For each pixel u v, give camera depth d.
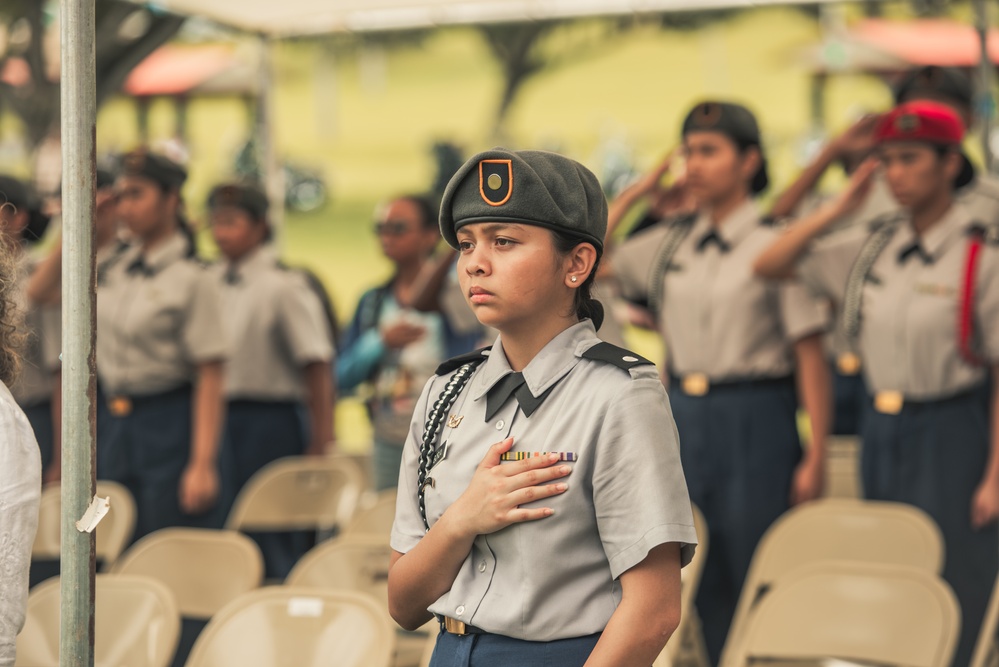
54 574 10.38
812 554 8.51
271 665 6.89
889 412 9.74
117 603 7.58
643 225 11.07
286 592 7.07
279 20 14.70
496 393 4.58
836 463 11.52
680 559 4.37
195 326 10.99
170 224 11.16
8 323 5.07
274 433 12.94
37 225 12.34
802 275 9.91
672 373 10.35
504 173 4.30
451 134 77.50
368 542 8.56
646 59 85.25
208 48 44.97
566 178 4.41
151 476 10.95
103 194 11.71
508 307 4.36
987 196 10.70
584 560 4.34
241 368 12.90
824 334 10.09
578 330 4.56
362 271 52.25
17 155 46.59
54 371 12.48
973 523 9.45
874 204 13.19
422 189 69.50
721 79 78.62
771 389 9.98
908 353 9.55
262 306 12.90
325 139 84.81
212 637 7.02
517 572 4.35
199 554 8.83
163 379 11.01
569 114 79.31
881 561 8.34
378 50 77.75
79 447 4.59
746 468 9.90
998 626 9.33
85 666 4.60
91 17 4.61
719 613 10.04
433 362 12.09
